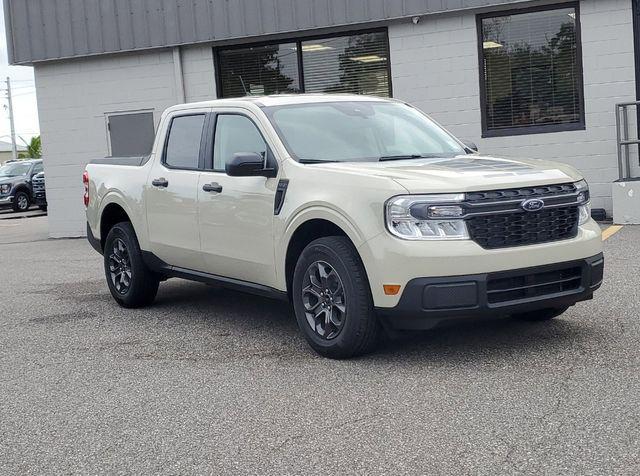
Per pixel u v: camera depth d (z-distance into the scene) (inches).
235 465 163.3
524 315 264.4
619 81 509.7
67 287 391.5
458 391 200.7
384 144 265.4
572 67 518.9
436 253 210.7
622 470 150.3
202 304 330.0
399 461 160.4
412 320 217.0
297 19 561.9
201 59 600.4
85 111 632.4
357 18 546.6
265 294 261.1
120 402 208.5
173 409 200.5
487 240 216.2
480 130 537.6
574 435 168.4
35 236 691.4
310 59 577.0
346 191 226.4
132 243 319.0
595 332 248.8
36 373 241.0
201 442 177.2
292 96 283.3
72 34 619.5
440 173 225.0
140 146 623.2
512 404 189.2
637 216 481.4
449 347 240.4
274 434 179.3
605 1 506.6
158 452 172.7
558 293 226.4
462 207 213.6
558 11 517.0
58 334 290.7
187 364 241.1
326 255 229.9
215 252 275.1
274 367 231.9
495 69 534.6
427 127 285.6
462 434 172.6
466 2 521.3
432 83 545.0
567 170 240.5
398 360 230.1
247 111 271.0
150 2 599.2
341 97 288.4
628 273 335.3
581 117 519.2
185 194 285.6
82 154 635.5
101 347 268.1
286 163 248.5
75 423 194.4
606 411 181.2
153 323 299.3
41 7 625.3
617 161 511.8
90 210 343.6
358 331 224.7
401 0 535.2
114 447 177.2
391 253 213.8
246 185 259.8
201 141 287.7
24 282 416.5
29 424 195.6
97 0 611.2
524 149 529.3
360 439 173.3
